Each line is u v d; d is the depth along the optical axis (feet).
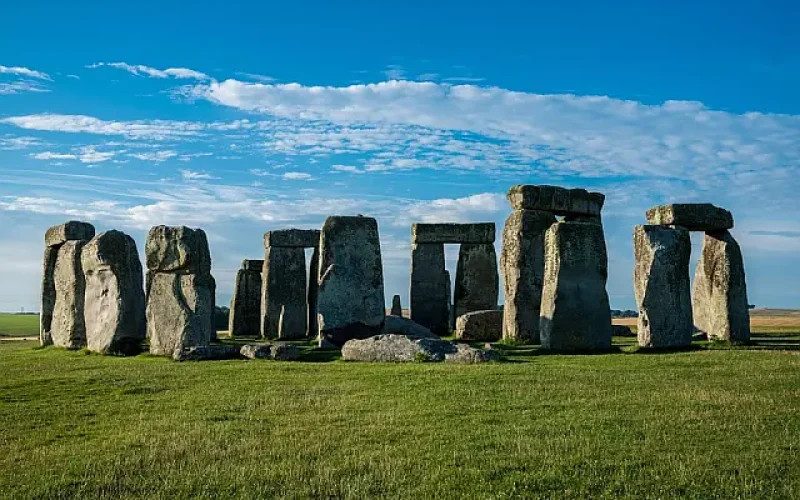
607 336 75.05
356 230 88.84
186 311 73.41
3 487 33.71
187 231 74.43
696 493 30.71
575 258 75.46
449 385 51.90
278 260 120.16
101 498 31.91
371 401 47.65
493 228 119.75
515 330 89.20
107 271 79.15
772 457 34.45
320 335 85.71
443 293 120.06
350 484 32.37
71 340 84.79
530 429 39.81
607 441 37.29
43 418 45.55
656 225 78.84
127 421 44.45
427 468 34.17
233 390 52.75
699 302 92.63
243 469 34.53
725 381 52.42
